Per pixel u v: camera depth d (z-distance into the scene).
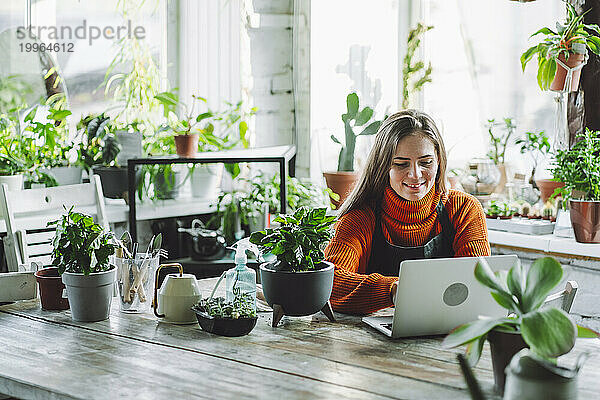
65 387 1.73
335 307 2.44
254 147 4.43
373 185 2.62
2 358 1.95
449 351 2.03
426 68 4.28
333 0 4.43
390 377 1.81
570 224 3.41
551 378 1.43
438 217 2.67
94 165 3.97
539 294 1.58
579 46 3.37
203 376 1.81
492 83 4.04
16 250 3.33
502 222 3.63
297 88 4.54
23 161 3.68
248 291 2.26
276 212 4.02
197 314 2.20
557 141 3.57
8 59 3.77
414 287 2.10
